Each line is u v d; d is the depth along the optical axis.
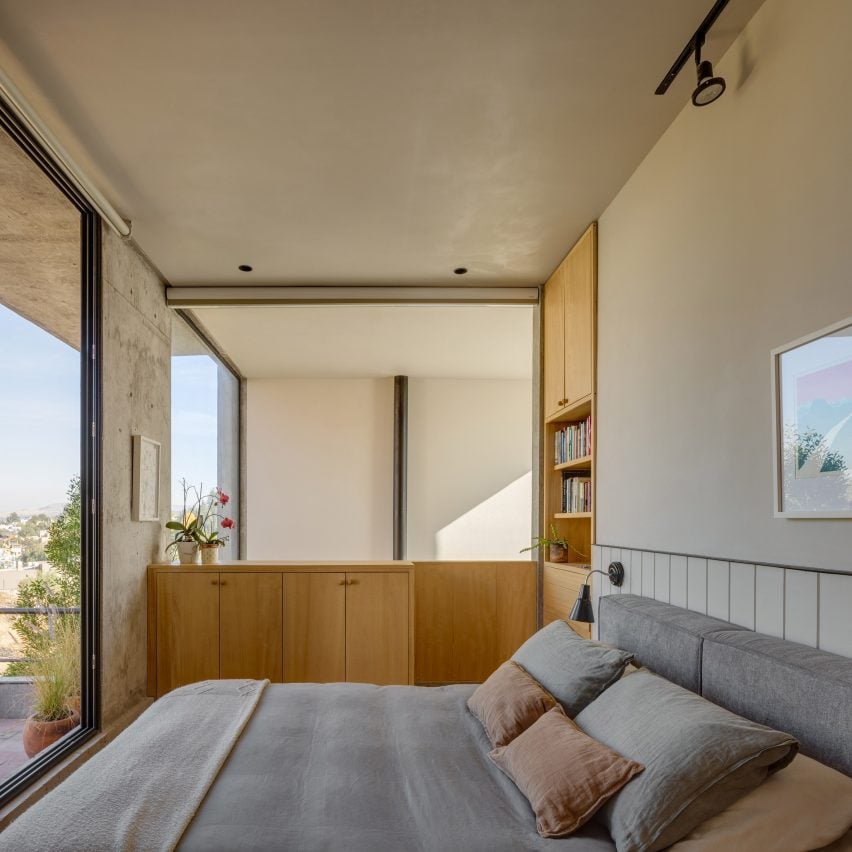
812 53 1.70
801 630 1.67
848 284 1.55
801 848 1.22
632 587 2.84
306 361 6.80
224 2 1.94
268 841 1.40
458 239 3.74
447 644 4.45
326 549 7.47
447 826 1.47
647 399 2.77
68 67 2.23
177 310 4.78
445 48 2.16
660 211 2.68
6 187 2.86
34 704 2.75
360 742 1.96
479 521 7.53
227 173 2.98
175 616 3.92
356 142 2.73
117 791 1.59
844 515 1.50
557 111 2.51
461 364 6.97
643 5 1.97
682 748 1.40
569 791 1.48
